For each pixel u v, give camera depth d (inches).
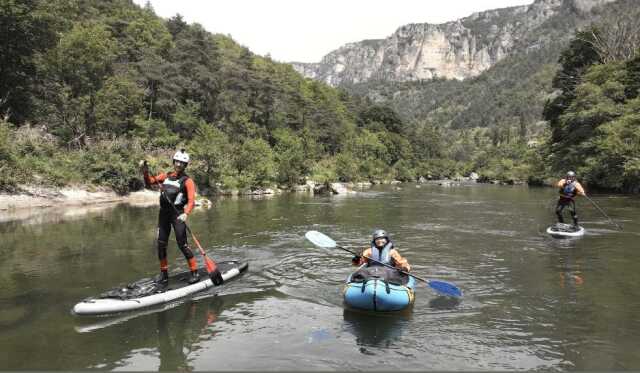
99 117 1175.6
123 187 956.0
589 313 228.7
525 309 235.8
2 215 639.1
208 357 175.5
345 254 387.9
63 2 1105.4
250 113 2050.9
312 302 249.4
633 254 376.5
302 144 2142.0
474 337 197.0
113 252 375.2
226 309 235.5
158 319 219.0
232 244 430.0
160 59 1697.8
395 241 454.9
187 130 1513.3
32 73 1090.1
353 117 3754.9
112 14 2465.6
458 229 541.0
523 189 1663.4
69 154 938.1
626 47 1726.1
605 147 1173.7
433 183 2625.5
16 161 778.8
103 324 210.5
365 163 2452.0
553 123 1822.1
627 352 180.2
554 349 183.9
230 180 1214.3
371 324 213.5
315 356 176.6
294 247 416.8
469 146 5280.5
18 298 247.9
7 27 946.1
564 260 357.7
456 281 296.0
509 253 389.4
